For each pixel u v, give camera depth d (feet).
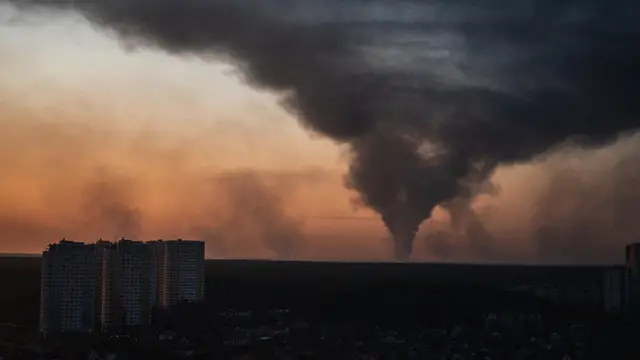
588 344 361.10
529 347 360.28
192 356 342.03
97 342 367.04
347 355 344.49
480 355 347.15
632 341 361.30
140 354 345.51
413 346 361.51
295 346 360.28
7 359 327.47
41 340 367.86
